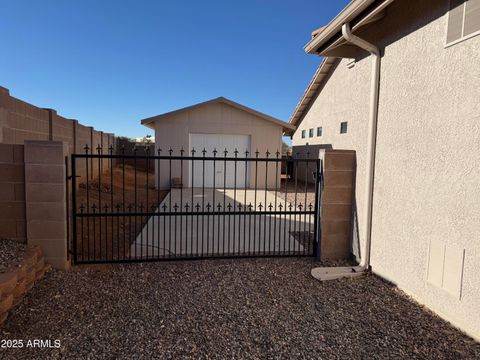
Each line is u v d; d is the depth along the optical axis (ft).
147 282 13.03
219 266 14.93
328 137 39.91
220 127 43.04
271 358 8.46
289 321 10.32
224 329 9.78
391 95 13.12
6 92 18.51
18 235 13.42
